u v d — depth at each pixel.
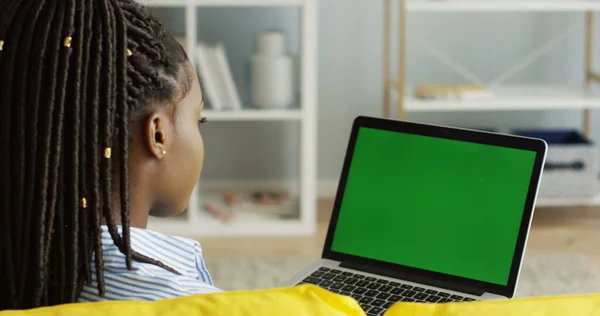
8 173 0.84
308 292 0.68
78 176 0.86
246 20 3.38
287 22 3.41
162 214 0.97
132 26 0.89
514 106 3.27
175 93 0.92
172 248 0.97
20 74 0.83
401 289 1.23
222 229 3.38
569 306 0.67
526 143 1.22
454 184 1.26
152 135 0.91
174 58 0.93
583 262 3.08
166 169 0.93
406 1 3.21
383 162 1.30
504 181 1.23
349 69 3.71
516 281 1.20
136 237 0.92
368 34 3.69
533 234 3.37
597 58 3.72
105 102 0.86
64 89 0.84
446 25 3.70
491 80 3.75
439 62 3.73
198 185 3.37
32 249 0.85
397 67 3.72
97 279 0.87
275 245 3.29
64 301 0.88
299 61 3.32
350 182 1.32
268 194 3.59
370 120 1.32
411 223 1.27
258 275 2.98
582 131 3.79
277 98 3.32
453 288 1.23
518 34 3.72
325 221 3.54
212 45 3.32
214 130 3.68
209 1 3.22
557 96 3.35
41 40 0.84
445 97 3.29
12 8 0.85
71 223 0.87
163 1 3.19
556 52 3.72
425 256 1.26
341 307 0.68
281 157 3.72
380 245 1.29
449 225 1.25
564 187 3.41
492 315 0.66
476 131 1.25
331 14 3.66
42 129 0.84
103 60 0.86
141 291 0.87
